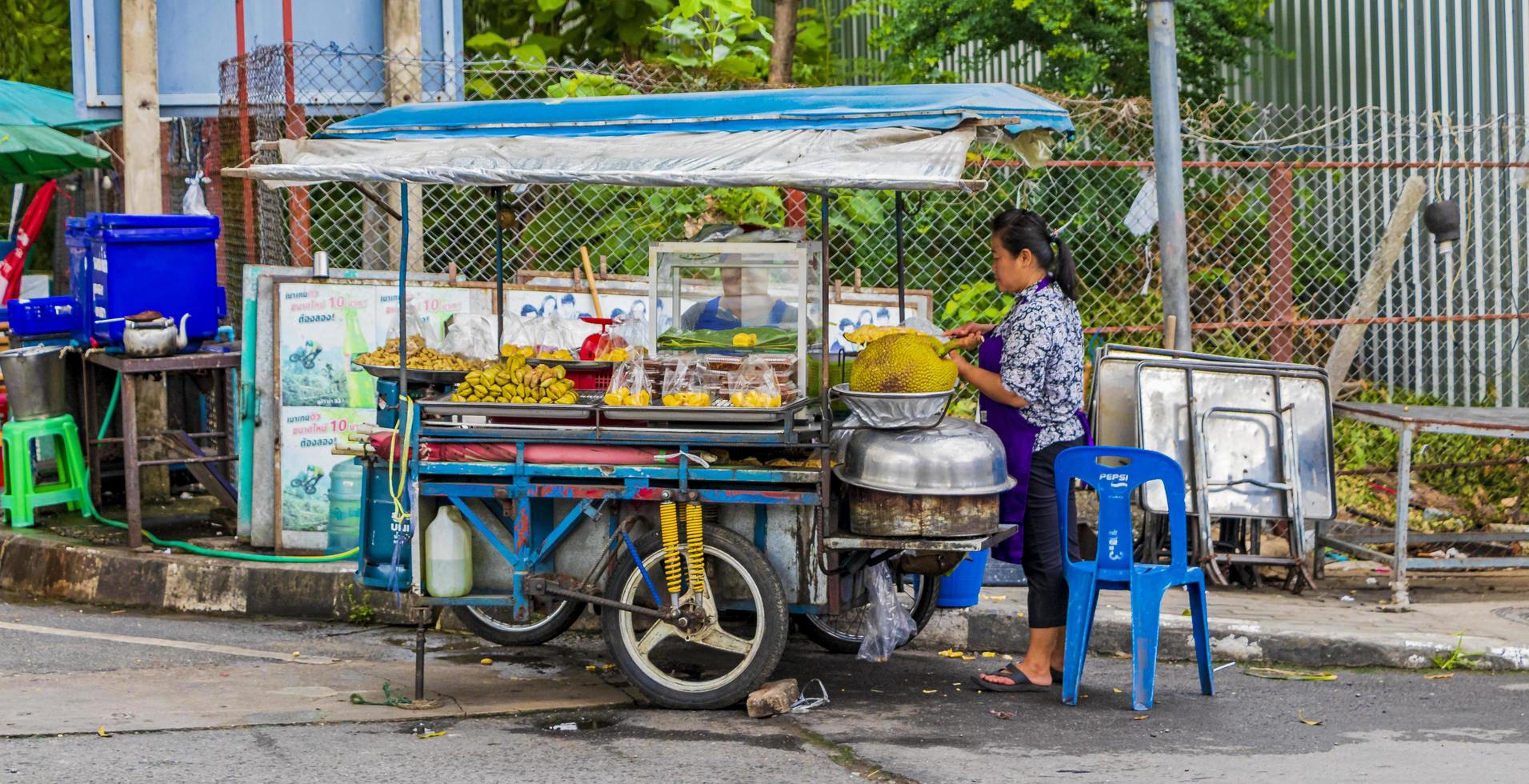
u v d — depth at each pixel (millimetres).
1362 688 5938
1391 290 10219
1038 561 5766
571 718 5410
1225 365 7293
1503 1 9500
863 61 13102
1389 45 10570
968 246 9836
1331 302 10352
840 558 5461
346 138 5703
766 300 5641
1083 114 9062
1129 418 7367
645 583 5473
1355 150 9180
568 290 7957
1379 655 6289
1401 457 7168
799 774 4684
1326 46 11219
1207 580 7574
